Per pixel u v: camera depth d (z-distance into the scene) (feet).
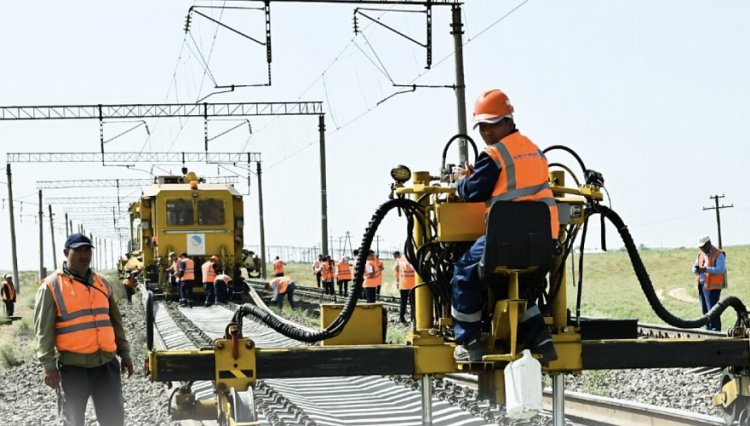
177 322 81.00
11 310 122.72
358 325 27.91
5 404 48.08
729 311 90.99
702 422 28.96
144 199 117.80
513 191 21.49
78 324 25.75
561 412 23.54
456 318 22.25
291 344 61.11
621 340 23.79
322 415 32.94
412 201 23.66
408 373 23.26
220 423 25.09
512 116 22.27
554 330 23.44
